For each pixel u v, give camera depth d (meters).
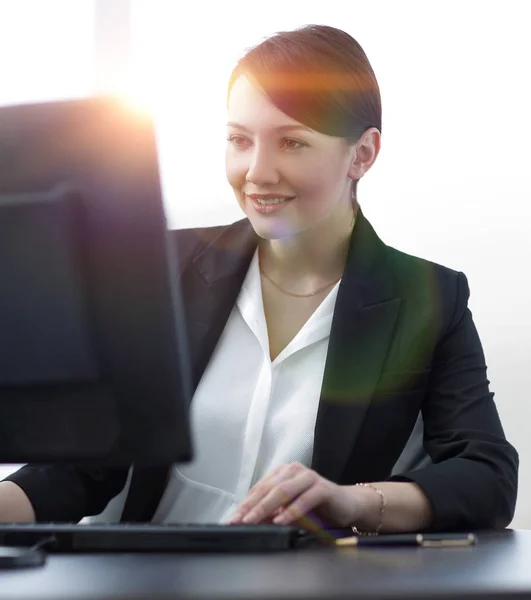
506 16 2.75
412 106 2.77
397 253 1.93
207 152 2.85
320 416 1.73
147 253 0.95
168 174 2.84
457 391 1.77
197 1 2.94
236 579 0.88
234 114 1.74
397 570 0.94
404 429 1.76
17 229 0.95
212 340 1.85
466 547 1.17
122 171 0.95
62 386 0.97
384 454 1.75
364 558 1.05
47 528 1.11
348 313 1.80
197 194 2.84
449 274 1.91
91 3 3.00
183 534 1.10
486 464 1.60
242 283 1.90
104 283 0.95
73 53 3.01
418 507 1.42
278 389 1.81
